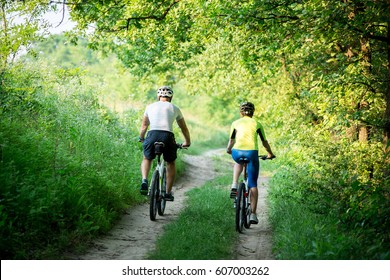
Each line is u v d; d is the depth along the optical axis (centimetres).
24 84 1372
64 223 867
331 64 1392
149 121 1118
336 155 1188
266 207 1405
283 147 2459
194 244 860
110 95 2308
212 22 1472
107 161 1384
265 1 1228
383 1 1090
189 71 2914
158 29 1745
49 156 1037
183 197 1600
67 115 1483
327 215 1031
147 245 903
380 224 870
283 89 2289
